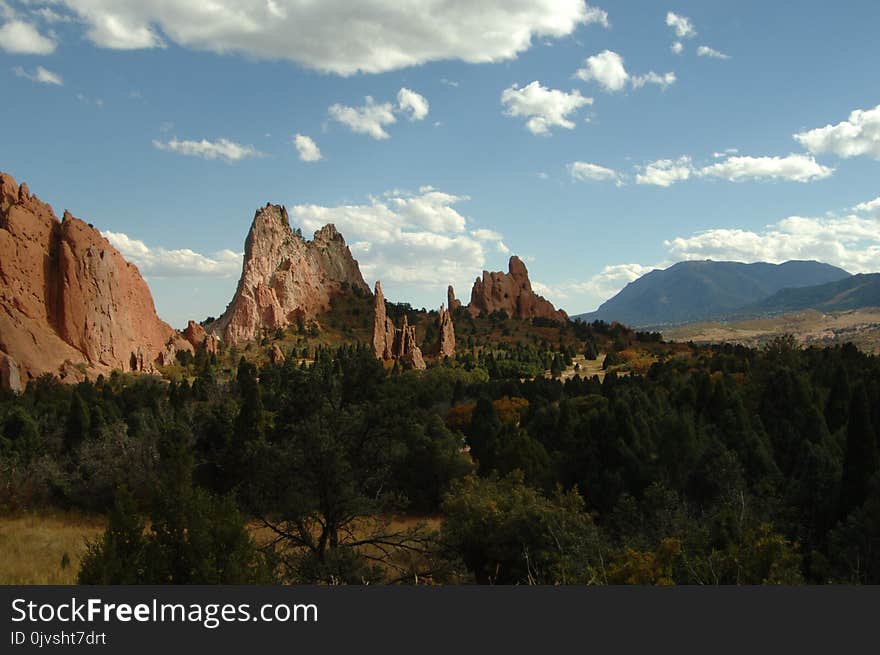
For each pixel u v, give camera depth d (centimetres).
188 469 1712
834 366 7931
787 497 3288
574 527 2684
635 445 3906
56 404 8769
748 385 7169
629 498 3164
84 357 15162
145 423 5822
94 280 15788
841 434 4491
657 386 9069
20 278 14862
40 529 3700
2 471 4550
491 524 2778
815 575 2481
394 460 3003
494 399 10031
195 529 1581
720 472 3319
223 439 4806
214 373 13412
